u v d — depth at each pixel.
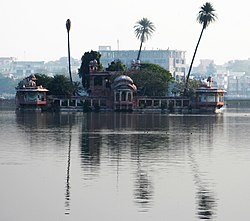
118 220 55.91
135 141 120.75
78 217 56.81
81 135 135.62
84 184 70.56
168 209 59.44
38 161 89.12
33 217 56.81
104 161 89.25
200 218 56.56
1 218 56.56
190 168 82.88
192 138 129.75
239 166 85.06
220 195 65.12
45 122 189.25
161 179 74.06
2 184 70.56
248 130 156.88
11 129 155.12
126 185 70.00
